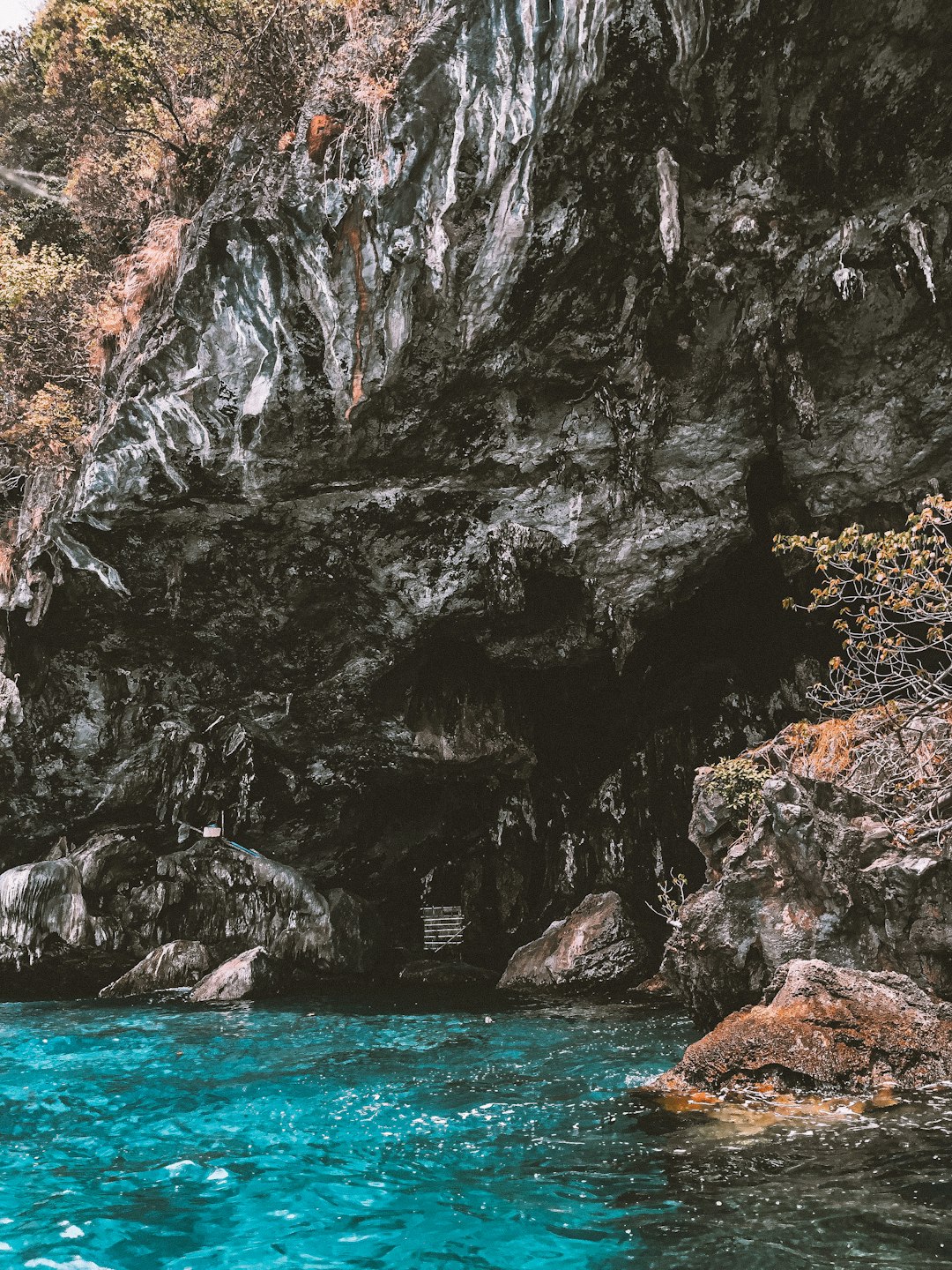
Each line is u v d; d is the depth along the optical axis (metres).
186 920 13.69
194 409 10.37
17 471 13.71
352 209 9.38
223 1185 4.77
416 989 12.44
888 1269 3.52
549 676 14.22
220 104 12.02
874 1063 5.78
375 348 9.91
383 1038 8.66
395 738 13.53
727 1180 4.46
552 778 15.12
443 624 12.36
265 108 10.66
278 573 11.95
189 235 10.30
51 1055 8.25
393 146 9.20
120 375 11.10
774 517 11.95
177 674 13.22
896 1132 4.93
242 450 10.55
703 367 10.62
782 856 7.38
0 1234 4.23
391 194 9.28
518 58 8.89
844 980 6.20
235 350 10.10
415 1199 4.48
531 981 12.25
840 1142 4.85
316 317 9.80
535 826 15.17
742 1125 5.22
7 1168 5.12
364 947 14.02
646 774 14.53
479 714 13.68
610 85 8.83
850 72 8.94
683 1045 7.69
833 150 9.34
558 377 10.59
